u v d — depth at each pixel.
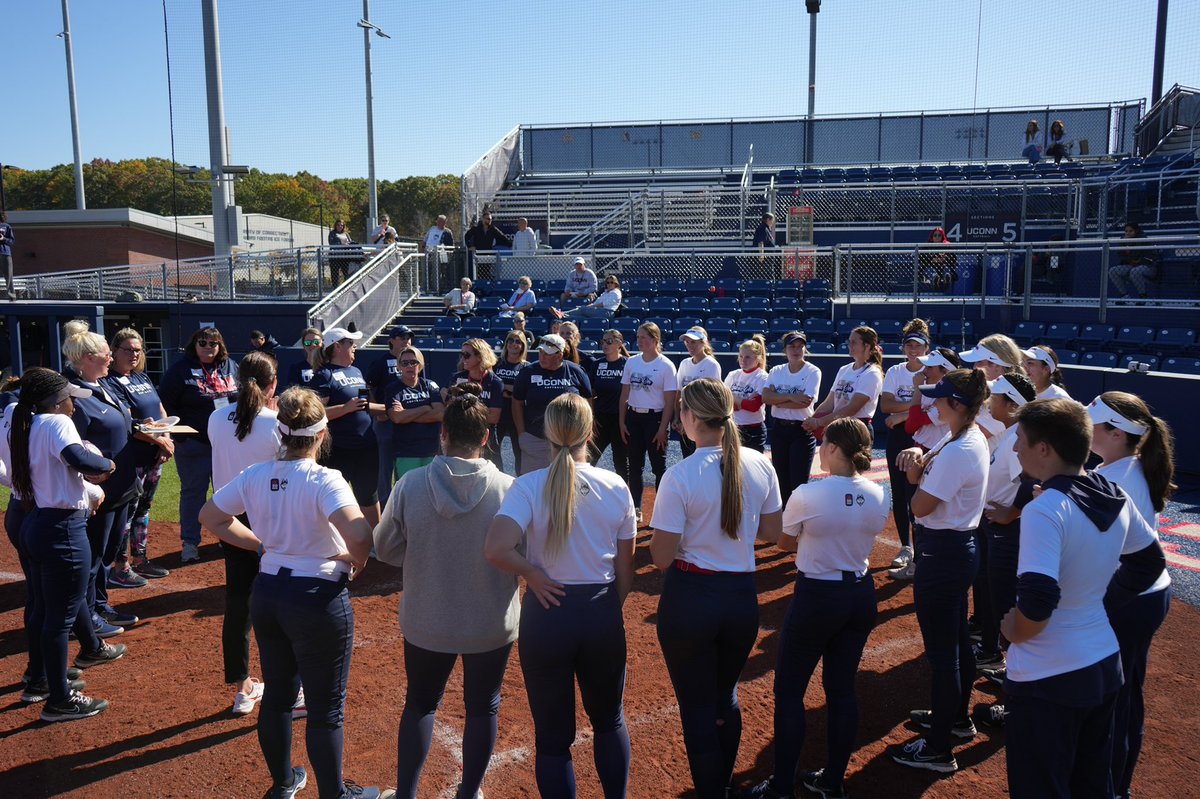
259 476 3.52
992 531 4.27
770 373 7.26
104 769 3.98
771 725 4.37
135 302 19.22
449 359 14.46
